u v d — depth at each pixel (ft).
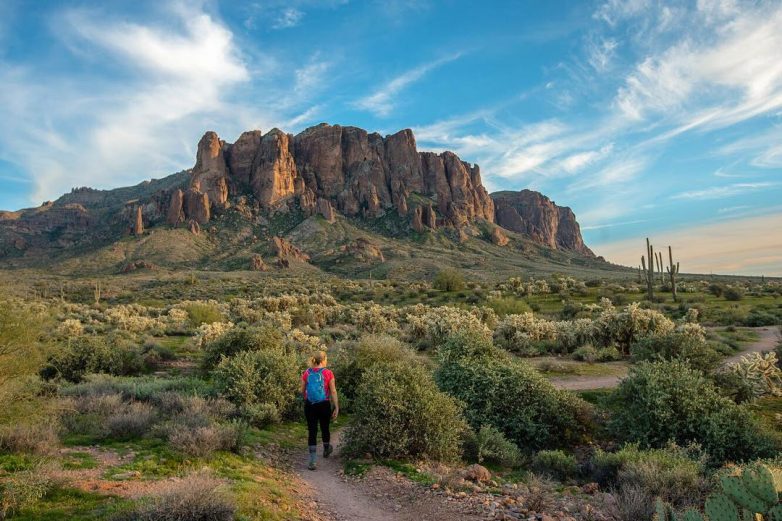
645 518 20.03
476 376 39.65
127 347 62.90
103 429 27.68
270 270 525.34
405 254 603.67
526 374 39.09
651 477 23.98
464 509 20.81
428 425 29.12
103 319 144.87
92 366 53.98
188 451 24.64
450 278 263.70
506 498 22.26
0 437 21.77
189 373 59.82
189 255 598.34
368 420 29.14
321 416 28.04
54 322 22.95
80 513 16.46
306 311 150.20
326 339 92.94
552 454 31.17
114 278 426.10
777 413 41.39
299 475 25.75
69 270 536.42
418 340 95.14
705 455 28.32
